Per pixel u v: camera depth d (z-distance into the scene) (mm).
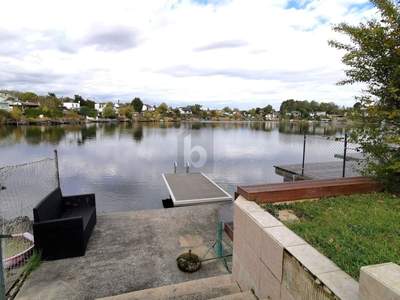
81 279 3082
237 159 17531
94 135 35688
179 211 5445
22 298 2715
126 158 18516
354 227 2098
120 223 4801
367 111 3098
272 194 2689
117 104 84188
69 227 3516
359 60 3055
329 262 1462
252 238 2162
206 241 4117
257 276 2080
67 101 77562
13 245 3643
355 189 3008
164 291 2555
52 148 22594
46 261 3455
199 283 2713
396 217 2301
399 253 1672
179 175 10078
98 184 11883
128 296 2490
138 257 3611
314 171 7312
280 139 28422
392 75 2822
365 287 1031
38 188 6695
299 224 2166
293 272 1559
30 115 52656
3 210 5117
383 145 2992
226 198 6980
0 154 18906
